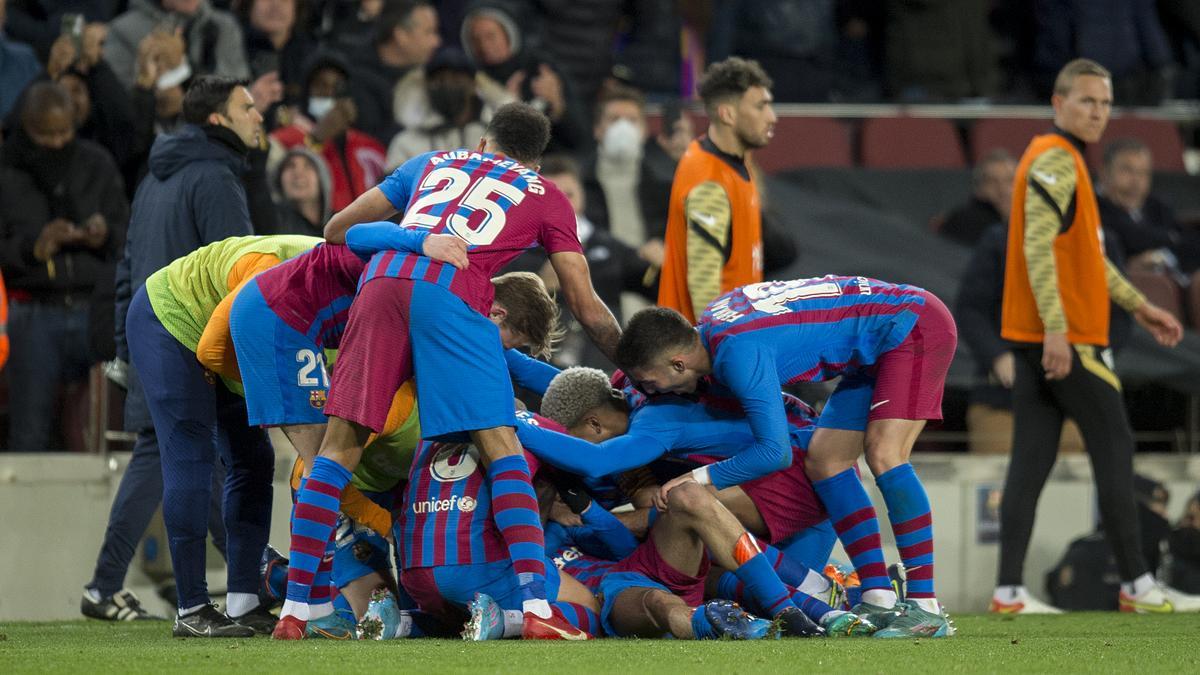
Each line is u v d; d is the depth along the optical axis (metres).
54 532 23.05
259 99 27.77
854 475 16.70
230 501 16.78
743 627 14.73
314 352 15.62
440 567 15.42
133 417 19.42
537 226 15.53
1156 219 35.19
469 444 15.60
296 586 14.98
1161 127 40.56
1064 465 26.88
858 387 16.70
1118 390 22.48
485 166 15.68
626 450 15.69
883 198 37.22
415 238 14.86
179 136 18.44
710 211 19.61
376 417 14.83
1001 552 22.94
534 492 15.16
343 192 27.64
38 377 23.42
